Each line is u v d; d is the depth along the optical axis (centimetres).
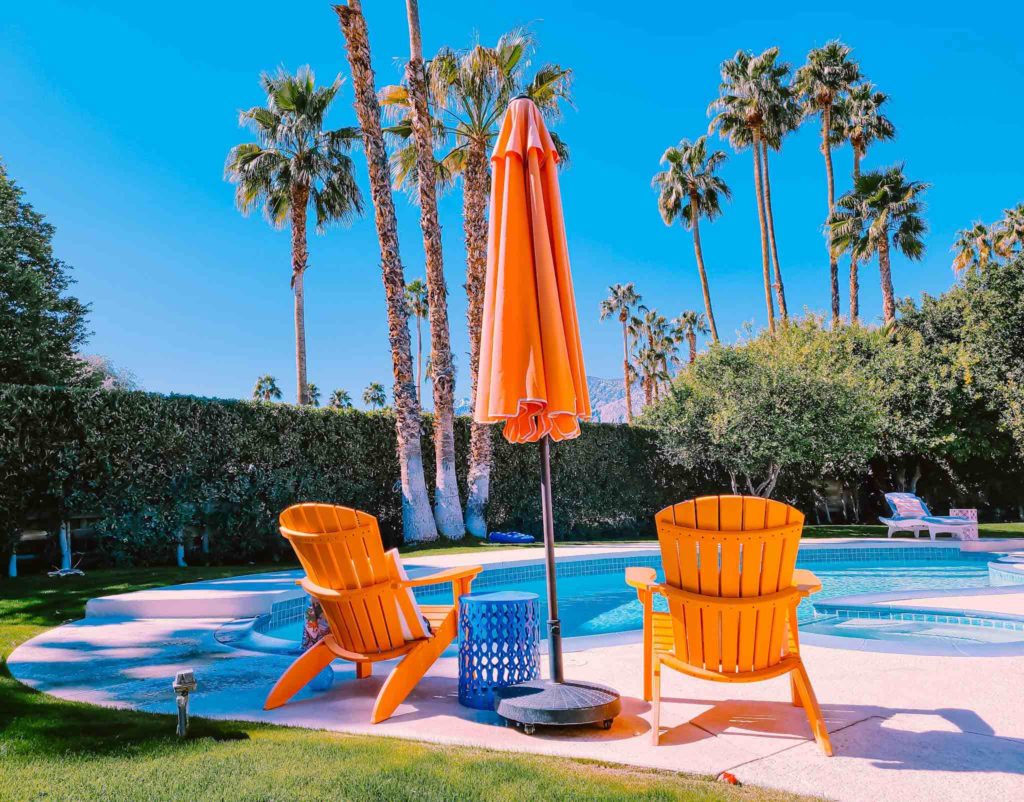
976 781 259
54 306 1928
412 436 1465
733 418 1730
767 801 235
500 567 1088
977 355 1938
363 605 372
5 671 471
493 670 377
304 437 1405
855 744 303
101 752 287
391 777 256
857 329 2172
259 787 245
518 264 346
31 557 1049
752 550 316
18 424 1023
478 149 1669
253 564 1290
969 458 2069
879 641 509
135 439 1145
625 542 1673
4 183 1881
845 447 1712
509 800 234
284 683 382
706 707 368
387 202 1474
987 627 640
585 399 356
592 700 332
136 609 710
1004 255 3142
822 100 2808
